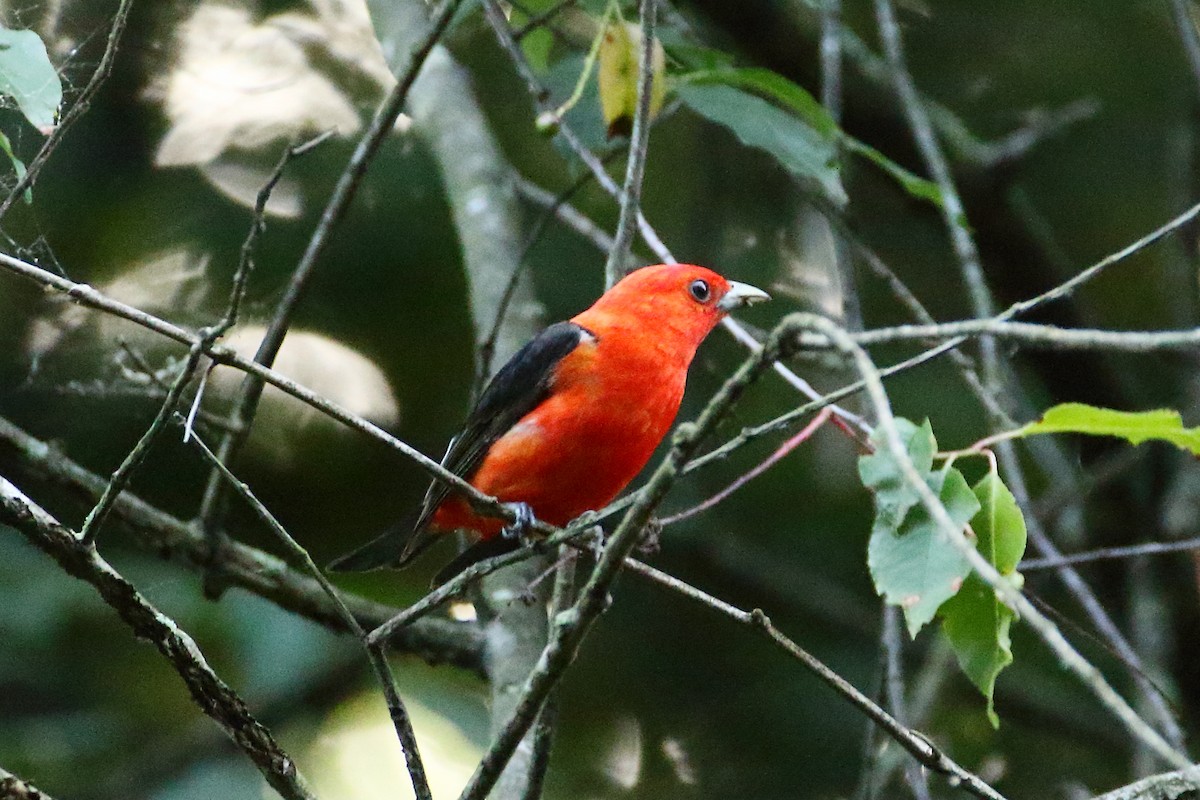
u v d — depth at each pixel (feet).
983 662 18.40
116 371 39.40
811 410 18.72
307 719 39.32
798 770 41.50
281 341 28.60
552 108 30.63
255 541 41.65
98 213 39.86
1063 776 40.32
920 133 33.35
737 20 40.52
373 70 42.80
